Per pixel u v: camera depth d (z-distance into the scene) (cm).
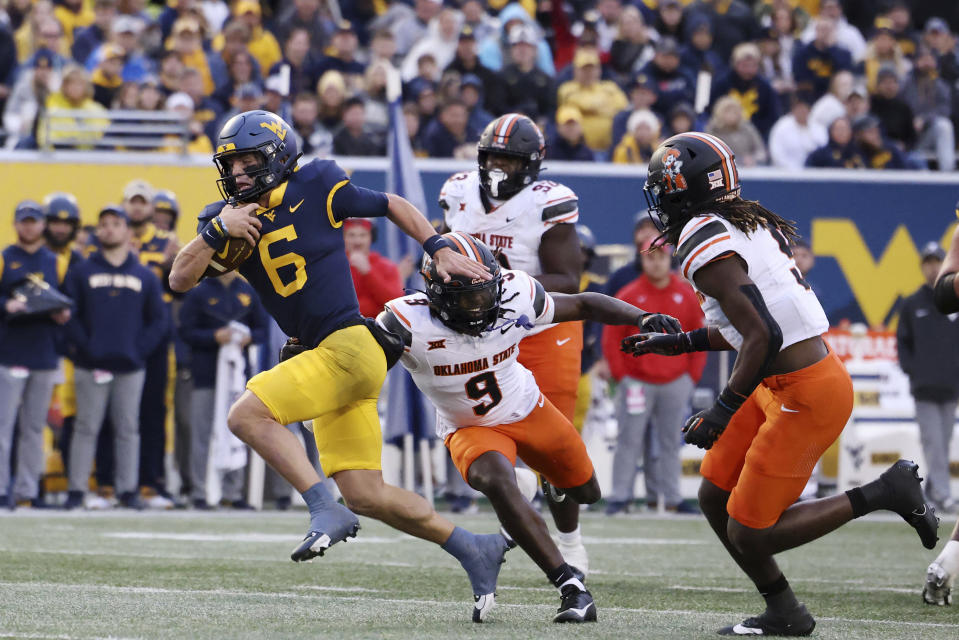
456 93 4369
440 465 3734
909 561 2495
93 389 3378
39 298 3253
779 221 1473
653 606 1741
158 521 3094
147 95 4072
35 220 3278
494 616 1563
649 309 3416
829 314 4394
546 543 1539
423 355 1567
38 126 3859
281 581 1945
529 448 1650
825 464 3847
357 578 2012
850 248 4416
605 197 4162
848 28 5769
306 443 3534
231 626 1412
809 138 4744
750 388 1400
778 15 5681
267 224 1526
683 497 3853
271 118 1538
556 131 4278
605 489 3816
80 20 4888
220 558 2278
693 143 1470
